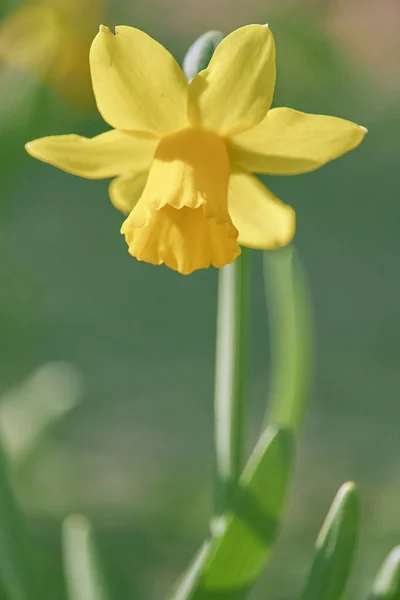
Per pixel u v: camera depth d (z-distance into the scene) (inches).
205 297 64.6
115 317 60.0
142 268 68.5
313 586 17.1
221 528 17.4
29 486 35.2
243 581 17.6
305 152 17.0
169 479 40.6
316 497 39.0
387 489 38.9
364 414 46.8
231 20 58.0
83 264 68.1
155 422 47.2
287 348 18.8
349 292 64.8
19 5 26.8
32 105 29.4
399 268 68.0
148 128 17.0
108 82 16.8
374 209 77.8
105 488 39.4
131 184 17.3
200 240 17.1
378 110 86.4
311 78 42.4
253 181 17.2
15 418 32.1
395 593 17.1
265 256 18.9
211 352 56.0
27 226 73.9
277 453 17.4
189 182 16.9
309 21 41.6
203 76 16.7
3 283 41.9
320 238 73.7
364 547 34.3
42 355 48.1
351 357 54.5
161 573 33.1
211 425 47.0
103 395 49.9
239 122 16.9
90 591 19.2
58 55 29.2
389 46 76.9
